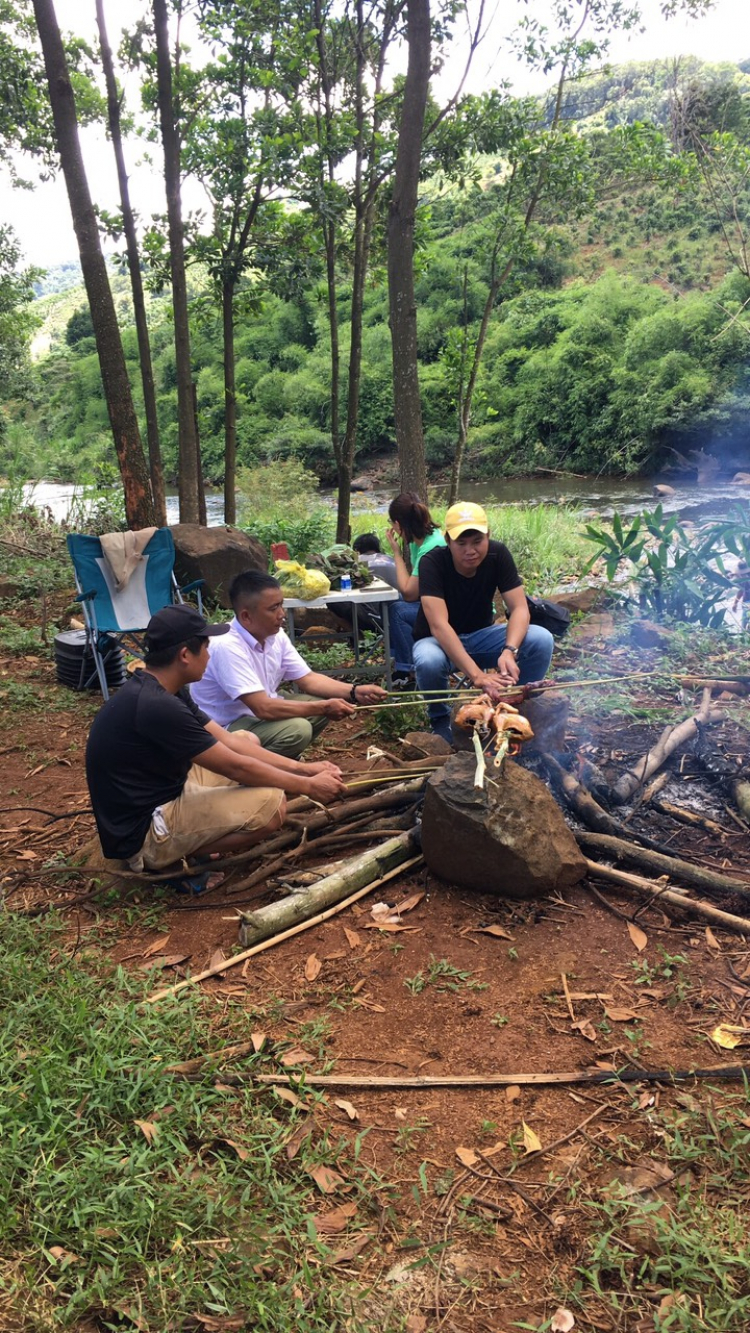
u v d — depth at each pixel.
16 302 21.81
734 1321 1.97
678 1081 2.63
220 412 38.72
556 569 10.12
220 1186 2.34
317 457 34.38
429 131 8.64
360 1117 2.60
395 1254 2.19
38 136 12.52
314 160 10.14
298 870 3.90
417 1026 2.95
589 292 34.62
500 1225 2.25
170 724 3.55
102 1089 2.56
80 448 40.41
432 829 3.63
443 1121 2.57
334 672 6.21
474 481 31.19
